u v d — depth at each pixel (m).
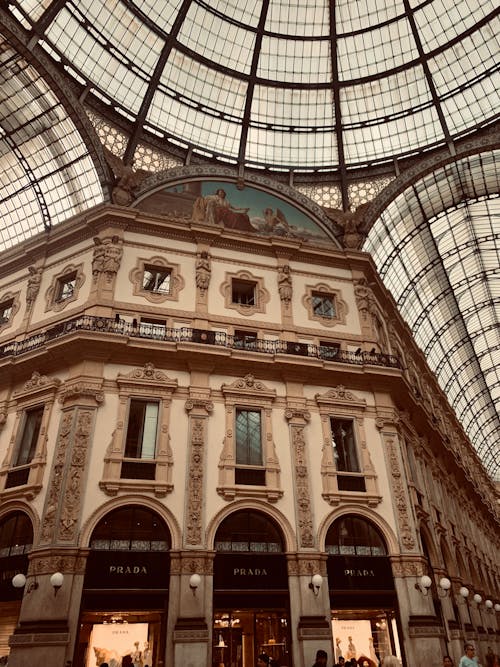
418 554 16.17
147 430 16.02
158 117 23.64
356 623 15.34
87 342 16.11
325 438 17.50
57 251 20.44
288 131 26.19
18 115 21.75
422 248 33.91
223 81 24.66
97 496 14.33
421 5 23.88
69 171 22.61
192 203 22.52
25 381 17.36
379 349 20.58
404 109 26.39
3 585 14.03
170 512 14.72
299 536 15.44
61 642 12.28
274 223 23.33
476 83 25.05
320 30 25.16
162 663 13.16
